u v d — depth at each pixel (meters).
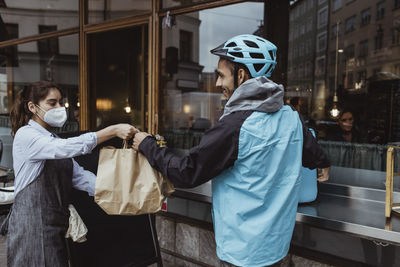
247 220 0.99
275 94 0.96
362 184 2.14
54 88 1.32
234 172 0.98
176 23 3.31
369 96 4.46
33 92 1.28
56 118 1.31
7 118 4.95
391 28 4.62
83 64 3.62
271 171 0.97
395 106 4.04
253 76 1.01
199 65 4.91
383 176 2.35
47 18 4.11
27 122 1.33
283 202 0.99
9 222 1.30
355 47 4.78
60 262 1.31
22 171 1.26
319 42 4.55
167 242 2.51
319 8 4.38
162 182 1.21
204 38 4.13
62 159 1.33
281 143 0.98
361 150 2.66
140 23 3.10
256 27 3.53
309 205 1.72
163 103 3.59
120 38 5.23
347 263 1.70
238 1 2.53
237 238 0.99
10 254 1.29
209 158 0.95
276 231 0.99
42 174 1.27
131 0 3.17
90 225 1.47
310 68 4.50
